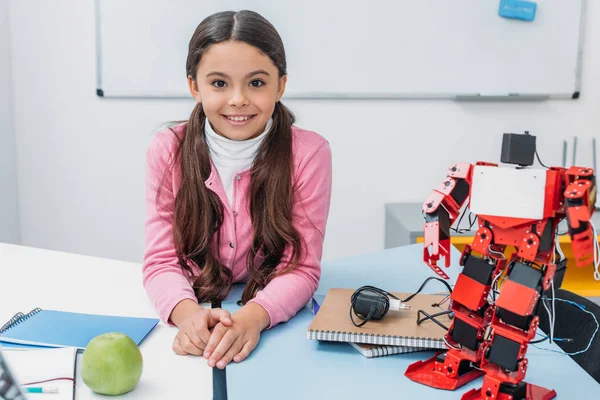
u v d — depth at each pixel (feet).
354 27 7.55
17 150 7.80
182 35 7.53
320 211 3.96
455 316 2.81
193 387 2.76
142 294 3.83
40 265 4.27
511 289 2.57
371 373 2.93
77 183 7.91
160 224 3.94
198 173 3.84
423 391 2.78
